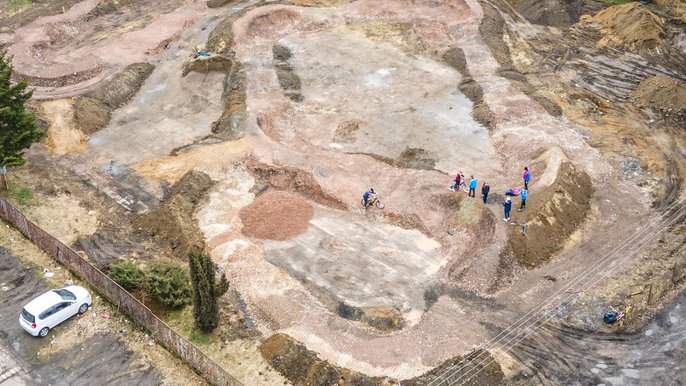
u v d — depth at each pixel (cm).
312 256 2956
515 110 3928
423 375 2362
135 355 2473
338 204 3256
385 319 2608
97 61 4453
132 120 3975
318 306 2677
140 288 2689
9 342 2533
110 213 3212
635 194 3328
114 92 4156
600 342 2533
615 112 4028
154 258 2941
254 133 3716
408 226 3134
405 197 3275
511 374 2386
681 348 2509
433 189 3297
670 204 3259
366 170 3456
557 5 5159
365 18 5041
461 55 4484
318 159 3531
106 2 5291
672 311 2672
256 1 5319
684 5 5159
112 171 3503
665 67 4519
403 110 4003
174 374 2391
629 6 4912
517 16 5153
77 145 3697
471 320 2622
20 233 3062
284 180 3406
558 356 2466
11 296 2730
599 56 4641
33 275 2836
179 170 3475
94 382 2369
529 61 4559
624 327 2591
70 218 3161
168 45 4719
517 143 3619
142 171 3497
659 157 3606
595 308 2673
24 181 3384
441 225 3128
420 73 4381
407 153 3634
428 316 2636
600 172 3456
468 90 4159
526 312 2661
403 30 4878
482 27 4778
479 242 2997
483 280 2808
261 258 2923
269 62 4422
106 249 2977
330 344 2472
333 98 4134
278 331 2544
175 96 4200
